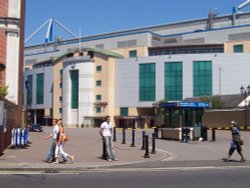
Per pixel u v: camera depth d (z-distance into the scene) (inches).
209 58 3833.7
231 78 3804.1
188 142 1307.8
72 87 4274.1
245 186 471.8
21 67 1585.9
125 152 916.0
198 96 3718.0
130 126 4033.0
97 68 4190.5
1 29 1419.8
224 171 619.2
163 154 882.1
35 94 4852.4
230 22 4741.6
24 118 1903.3
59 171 618.5
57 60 4564.5
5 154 823.7
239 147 756.0
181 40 4483.3
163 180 519.8
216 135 1780.3
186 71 3855.8
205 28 4832.7
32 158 754.2
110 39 4589.1
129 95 4072.3
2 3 1439.5
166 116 1491.1
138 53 4291.3
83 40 4881.9
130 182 502.0
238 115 2139.5
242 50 4072.3
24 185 473.4
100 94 4148.6
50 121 4638.3
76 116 4215.1
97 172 606.2
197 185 478.6
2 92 1182.9
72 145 1096.2
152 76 3964.1
